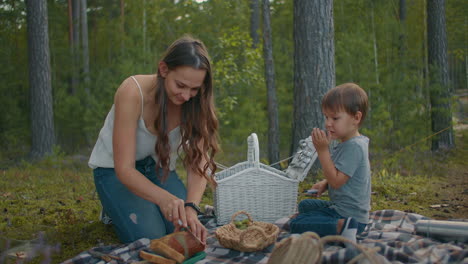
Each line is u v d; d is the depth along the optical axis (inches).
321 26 221.6
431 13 340.8
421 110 339.3
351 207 109.5
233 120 367.2
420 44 388.2
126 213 115.4
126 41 374.9
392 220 124.6
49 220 146.7
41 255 113.8
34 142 335.6
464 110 456.1
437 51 337.7
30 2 332.5
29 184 220.5
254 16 521.3
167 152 112.7
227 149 365.7
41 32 334.6
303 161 137.3
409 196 180.9
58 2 486.6
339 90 109.9
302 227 110.3
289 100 358.3
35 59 334.3
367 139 113.7
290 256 71.9
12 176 246.1
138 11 444.1
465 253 94.0
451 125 330.0
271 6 524.4
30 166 281.4
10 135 374.3
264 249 107.1
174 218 96.1
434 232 109.5
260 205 136.7
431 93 334.6
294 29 227.6
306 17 221.9
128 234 114.9
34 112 335.3
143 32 375.6
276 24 503.5
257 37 522.0
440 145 327.3
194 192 115.9
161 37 482.9
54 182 227.0
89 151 365.7
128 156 103.9
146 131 113.8
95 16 504.7
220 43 394.6
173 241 95.2
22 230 136.9
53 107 381.4
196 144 115.9
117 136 104.5
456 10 535.5
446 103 329.7
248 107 315.3
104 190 118.5
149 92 110.0
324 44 222.2
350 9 414.3
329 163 108.7
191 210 104.9
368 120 303.6
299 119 227.1
